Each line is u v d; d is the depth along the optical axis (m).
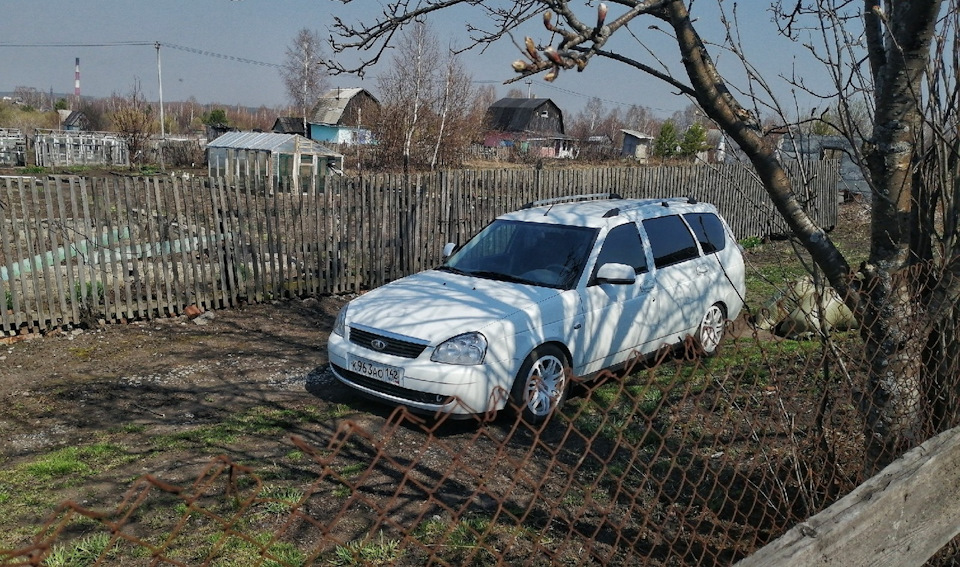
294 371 7.07
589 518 4.24
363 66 4.79
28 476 4.73
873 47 3.51
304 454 5.11
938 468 2.54
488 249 6.75
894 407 3.44
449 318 5.52
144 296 8.83
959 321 3.49
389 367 5.44
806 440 3.66
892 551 2.39
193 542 3.97
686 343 2.87
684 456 4.96
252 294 9.44
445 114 35.12
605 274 6.05
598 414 5.78
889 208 3.48
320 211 9.89
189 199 8.74
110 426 5.61
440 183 10.98
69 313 8.05
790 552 2.05
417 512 4.32
